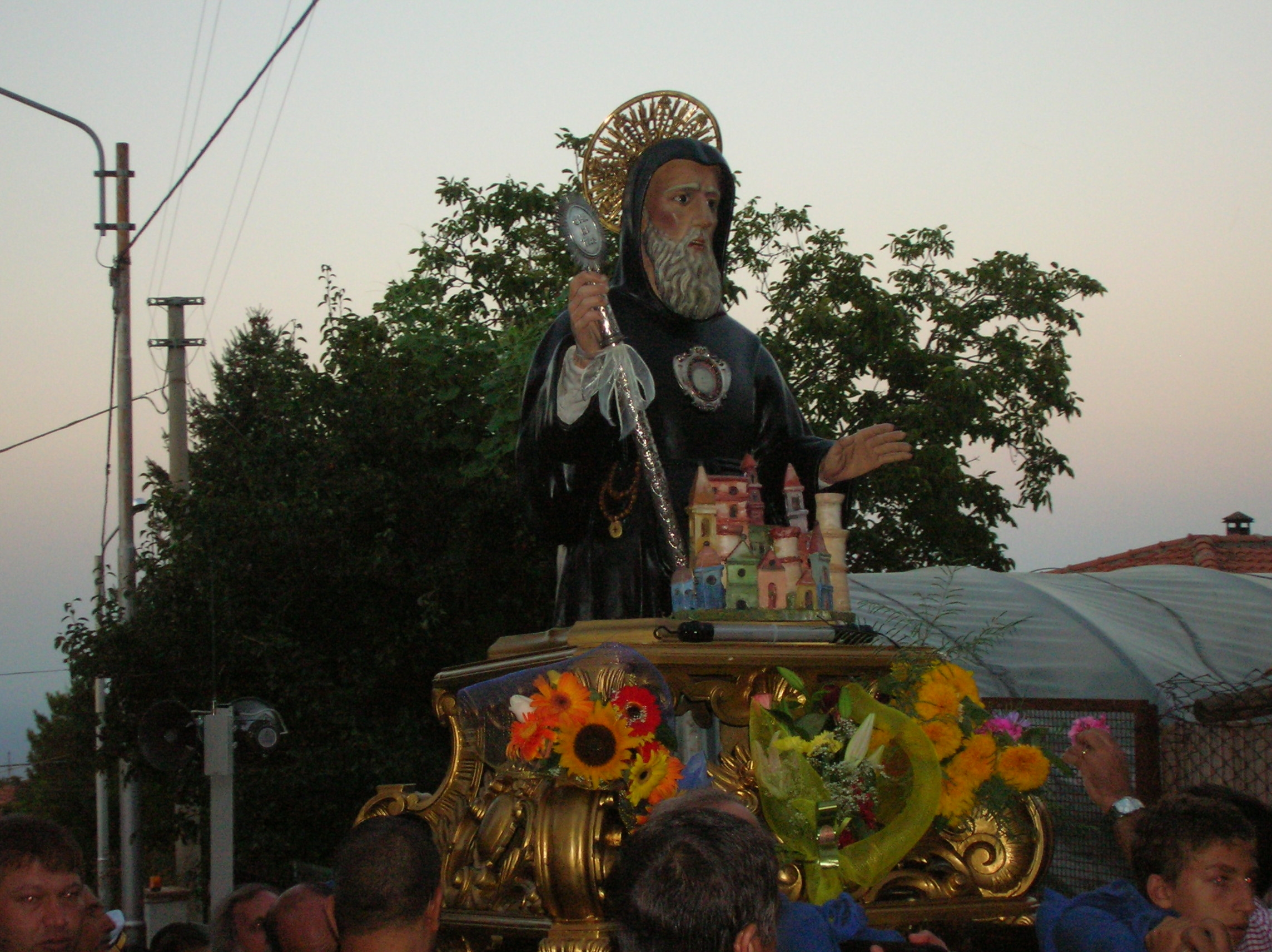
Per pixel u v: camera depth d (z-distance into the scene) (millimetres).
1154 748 7207
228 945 5125
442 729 15062
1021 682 8961
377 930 3338
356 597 14844
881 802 4676
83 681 18266
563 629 4852
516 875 4496
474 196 18078
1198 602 10039
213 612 14148
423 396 15609
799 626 4699
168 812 18609
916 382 17219
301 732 14273
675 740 4367
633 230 5895
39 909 3646
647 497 5605
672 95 6328
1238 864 3453
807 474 5859
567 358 5371
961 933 5051
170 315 19047
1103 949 3582
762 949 2588
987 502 17219
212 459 16453
